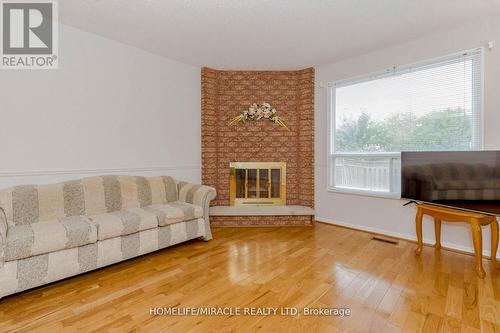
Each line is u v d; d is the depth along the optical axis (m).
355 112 3.67
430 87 3.00
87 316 1.68
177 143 3.86
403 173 2.86
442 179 2.52
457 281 2.12
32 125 2.59
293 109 4.16
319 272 2.29
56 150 2.74
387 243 3.06
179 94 3.86
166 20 2.68
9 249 1.82
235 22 2.71
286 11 2.50
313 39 3.09
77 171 2.89
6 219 2.14
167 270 2.36
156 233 2.69
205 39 3.11
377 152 3.47
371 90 3.51
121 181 3.03
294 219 3.88
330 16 2.59
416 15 2.57
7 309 1.75
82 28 2.86
